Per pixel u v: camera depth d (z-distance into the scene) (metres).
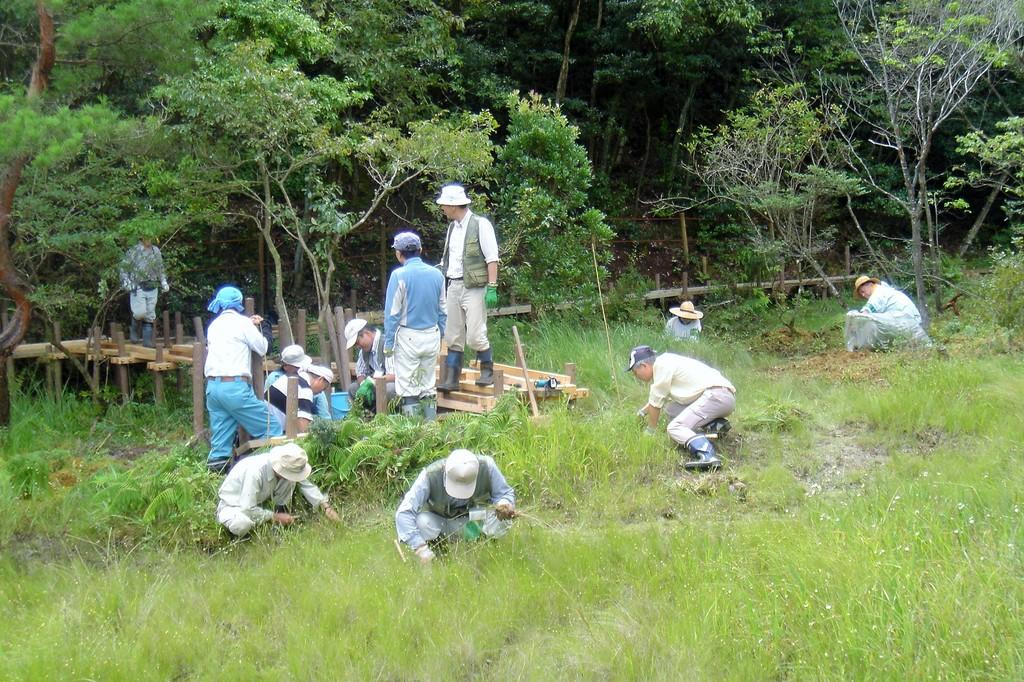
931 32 13.84
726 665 4.75
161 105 10.90
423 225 15.23
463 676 5.00
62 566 6.38
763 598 5.19
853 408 8.73
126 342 11.59
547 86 19.94
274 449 6.66
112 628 5.50
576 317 13.40
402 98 14.45
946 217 23.30
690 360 7.88
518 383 9.05
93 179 10.44
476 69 17.03
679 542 6.11
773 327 15.77
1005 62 14.23
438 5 16.34
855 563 5.27
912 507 6.18
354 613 5.55
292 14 11.74
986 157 14.38
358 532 6.73
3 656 5.12
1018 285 12.14
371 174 11.98
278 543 6.60
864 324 11.88
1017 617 4.64
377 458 7.33
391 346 8.20
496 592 5.61
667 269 19.42
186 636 5.36
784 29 19.44
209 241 14.27
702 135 16.91
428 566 5.91
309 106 10.58
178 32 8.78
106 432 9.73
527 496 7.16
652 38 18.28
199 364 8.38
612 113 20.08
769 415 8.44
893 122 14.24
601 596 5.62
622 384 9.98
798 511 6.73
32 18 9.31
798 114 16.31
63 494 7.22
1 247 8.76
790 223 16.86
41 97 8.48
